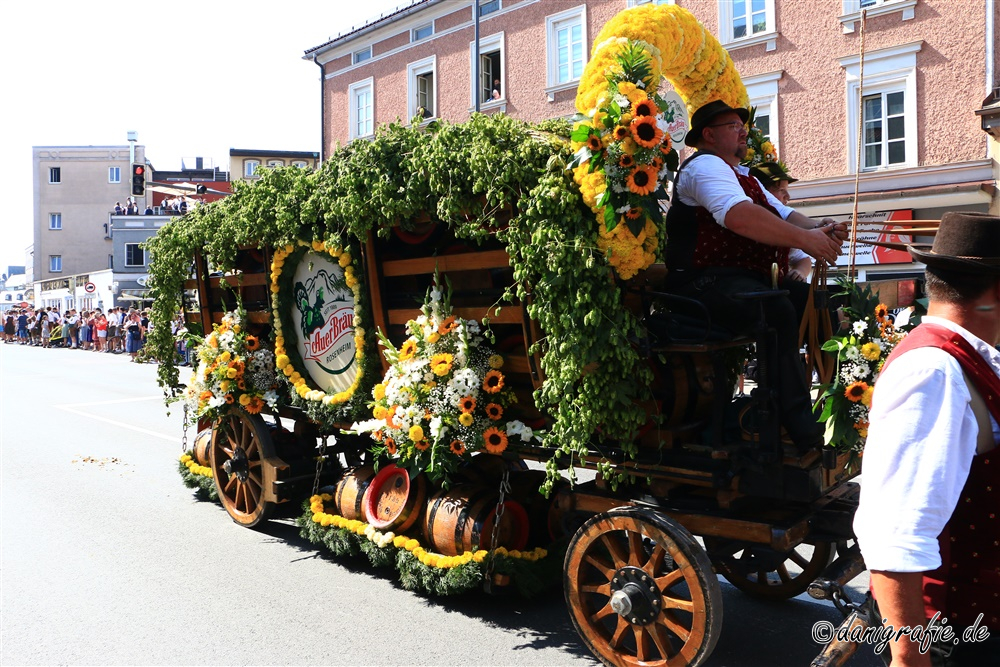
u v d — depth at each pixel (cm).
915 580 164
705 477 332
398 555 449
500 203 353
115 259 3853
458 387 398
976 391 173
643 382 345
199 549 536
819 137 1360
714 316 338
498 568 413
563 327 336
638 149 317
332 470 581
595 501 373
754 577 461
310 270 508
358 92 2184
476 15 1594
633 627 344
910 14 1252
